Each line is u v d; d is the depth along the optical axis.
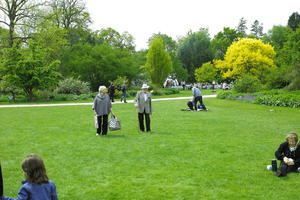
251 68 40.78
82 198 5.34
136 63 46.41
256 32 95.38
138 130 12.02
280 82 32.38
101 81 42.00
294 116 16.91
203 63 69.75
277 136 10.84
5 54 33.88
